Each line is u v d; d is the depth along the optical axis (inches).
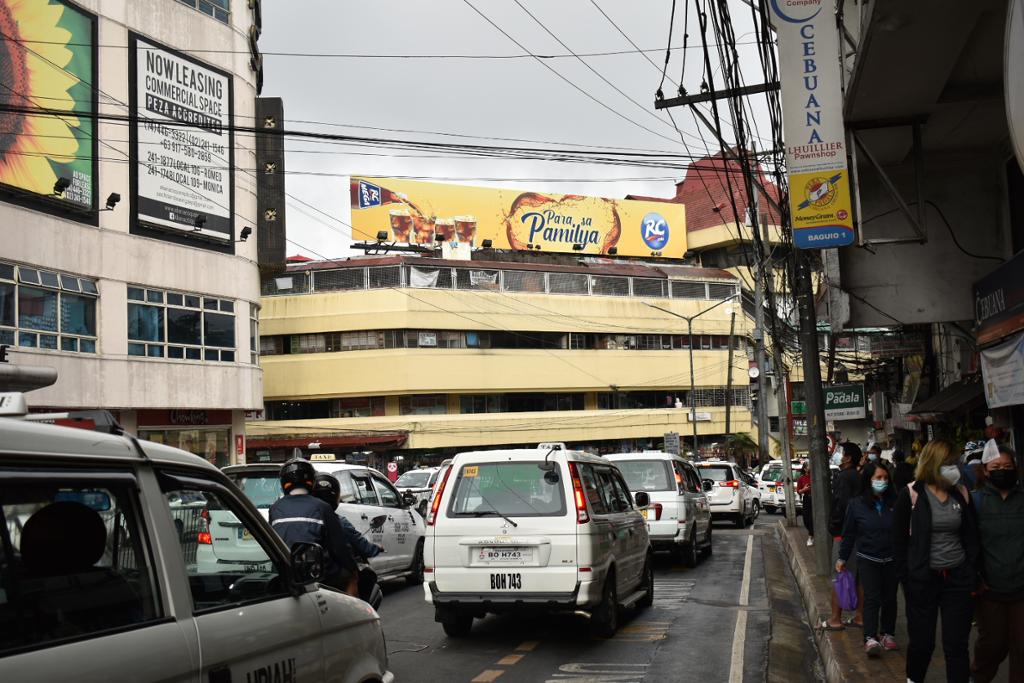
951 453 248.5
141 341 1133.1
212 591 146.7
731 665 344.8
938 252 557.6
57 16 1025.5
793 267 612.7
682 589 554.3
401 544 569.0
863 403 840.9
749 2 440.1
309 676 163.8
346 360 2039.9
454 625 393.7
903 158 538.0
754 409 2605.8
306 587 174.1
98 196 1079.6
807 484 701.3
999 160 538.6
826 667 337.1
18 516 112.7
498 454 383.2
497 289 2167.8
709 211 2655.0
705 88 478.0
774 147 527.8
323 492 294.4
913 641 254.7
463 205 2320.4
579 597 359.3
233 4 1306.6
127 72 1125.7
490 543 367.2
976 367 636.7
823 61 422.0
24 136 976.9
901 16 359.6
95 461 125.8
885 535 327.3
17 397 141.3
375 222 2223.2
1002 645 244.2
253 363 1336.1
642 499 486.6
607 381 2298.2
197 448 1232.2
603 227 2513.5
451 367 2081.7
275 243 1374.3
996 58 413.1
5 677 102.7
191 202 1218.6
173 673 126.4
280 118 1397.6
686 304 2439.7
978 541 243.8
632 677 326.3
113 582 124.6
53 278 1010.1
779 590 551.5
